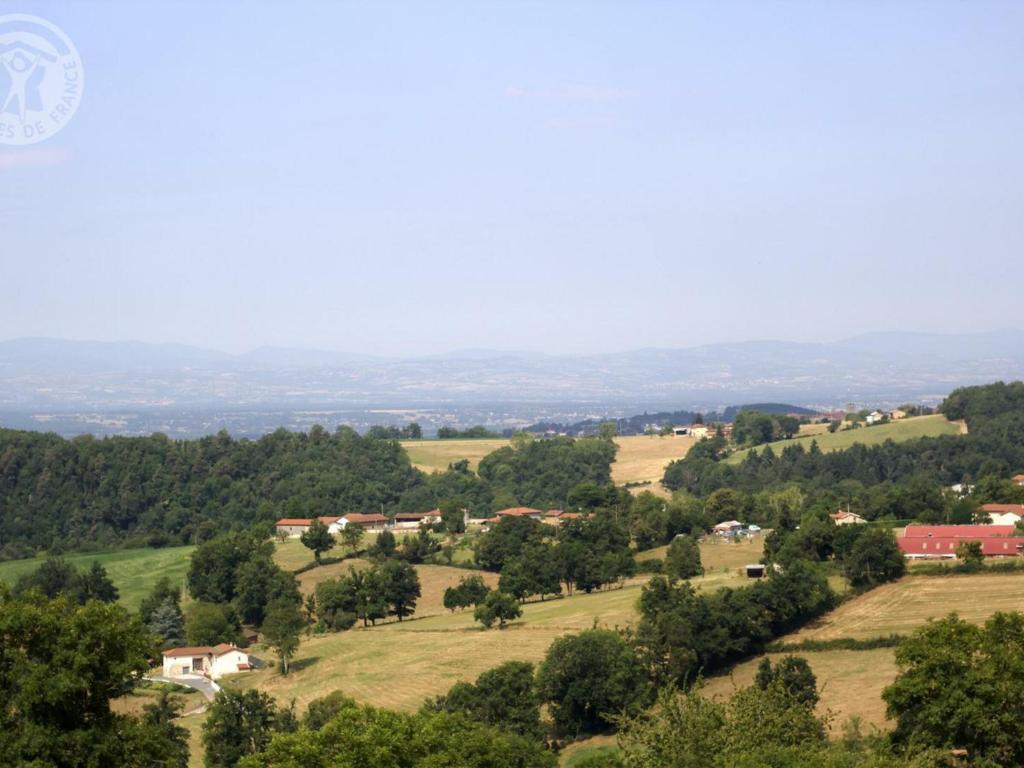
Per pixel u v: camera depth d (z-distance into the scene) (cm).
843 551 13525
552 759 7600
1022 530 15150
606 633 9712
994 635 5906
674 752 4709
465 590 15625
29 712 4644
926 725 5641
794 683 8394
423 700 9925
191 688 11869
